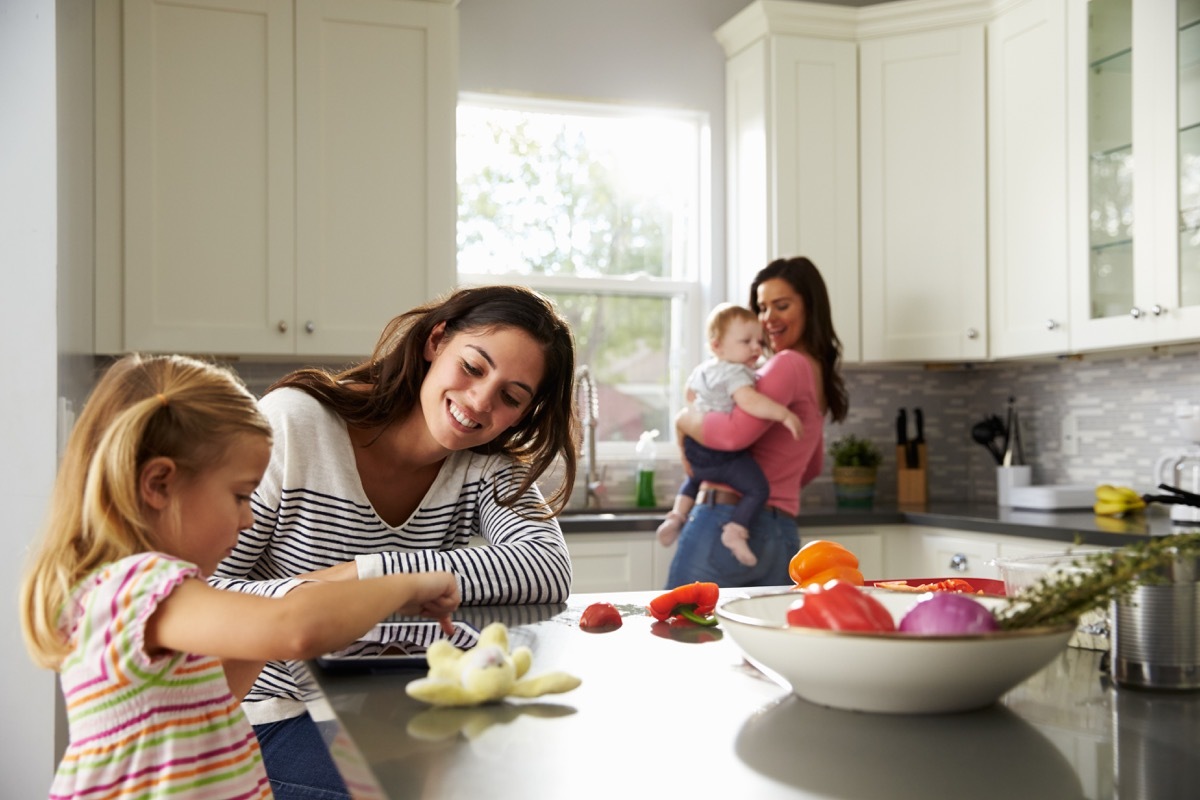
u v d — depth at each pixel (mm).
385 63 3400
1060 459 3941
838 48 3881
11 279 2525
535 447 1761
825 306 3473
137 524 1117
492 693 901
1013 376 4156
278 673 1553
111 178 3160
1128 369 3652
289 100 3311
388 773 724
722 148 4172
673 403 4180
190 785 1091
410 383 1646
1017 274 3611
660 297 4180
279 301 3295
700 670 1050
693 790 689
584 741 802
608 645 1173
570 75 4004
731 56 4117
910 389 4289
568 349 1685
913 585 1367
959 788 691
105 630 1045
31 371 2514
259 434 1215
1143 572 895
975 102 3748
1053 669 1070
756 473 3119
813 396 3223
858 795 680
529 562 1505
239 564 1567
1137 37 3143
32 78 2547
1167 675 964
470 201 3984
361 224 3369
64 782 1063
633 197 4176
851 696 871
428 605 1179
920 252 3812
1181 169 3016
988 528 3232
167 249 3207
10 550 2498
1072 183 3383
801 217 3836
